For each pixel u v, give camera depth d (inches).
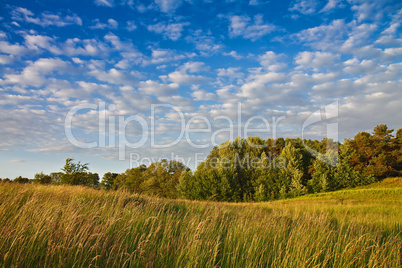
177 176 2304.4
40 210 193.8
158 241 199.8
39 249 147.4
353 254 204.5
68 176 834.8
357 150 1945.1
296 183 1803.6
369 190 1353.3
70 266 138.4
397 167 1867.6
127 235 183.3
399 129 1903.3
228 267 172.6
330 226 304.0
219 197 1847.9
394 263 203.6
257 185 1948.8
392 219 449.7
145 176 2342.5
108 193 392.8
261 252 189.9
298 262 177.2
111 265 145.7
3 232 150.3
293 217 335.0
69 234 157.1
